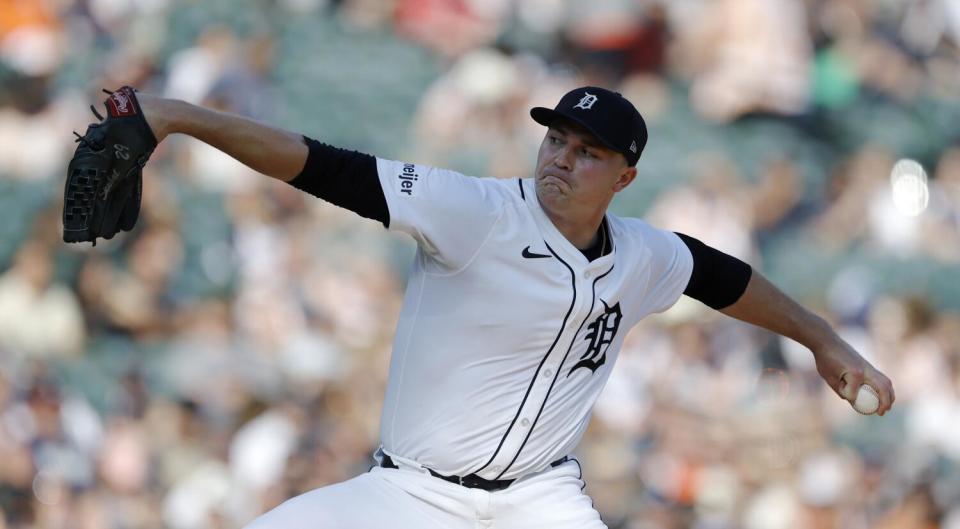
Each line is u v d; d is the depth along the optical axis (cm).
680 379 3669
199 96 4425
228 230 3991
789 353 3756
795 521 3484
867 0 5241
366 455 3434
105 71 4506
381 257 3966
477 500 1446
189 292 3881
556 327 1416
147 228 3991
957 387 3938
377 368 3656
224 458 3412
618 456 3488
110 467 3397
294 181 1337
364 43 4978
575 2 5025
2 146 4341
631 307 1485
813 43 5100
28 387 3453
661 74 5025
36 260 3906
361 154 1362
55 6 4684
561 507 1473
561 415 1466
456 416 1427
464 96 4700
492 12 5038
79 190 1251
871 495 3584
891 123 4981
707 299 1569
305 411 3503
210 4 4675
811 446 3609
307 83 4775
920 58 5262
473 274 1397
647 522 3425
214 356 3628
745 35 4978
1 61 4500
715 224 4309
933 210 4684
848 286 4228
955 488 3650
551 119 1426
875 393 1572
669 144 4722
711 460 3528
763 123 4894
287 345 3697
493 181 1430
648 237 1505
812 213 4600
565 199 1404
